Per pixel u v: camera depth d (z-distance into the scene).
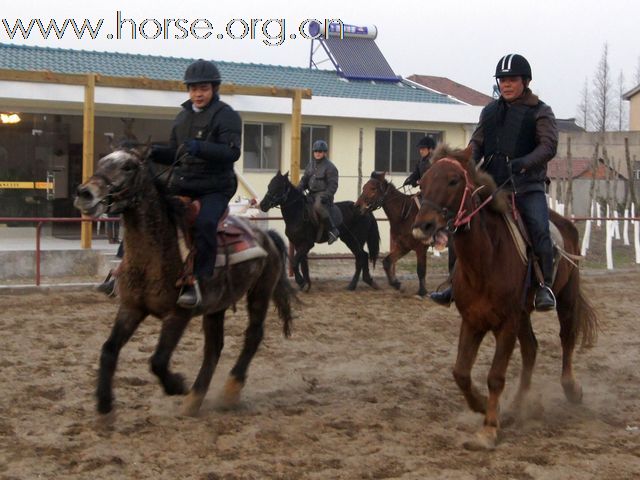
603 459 5.39
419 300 13.22
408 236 13.72
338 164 20.86
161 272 5.89
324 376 8.12
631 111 46.53
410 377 8.09
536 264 6.32
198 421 6.27
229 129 6.33
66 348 9.12
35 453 5.46
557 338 10.26
